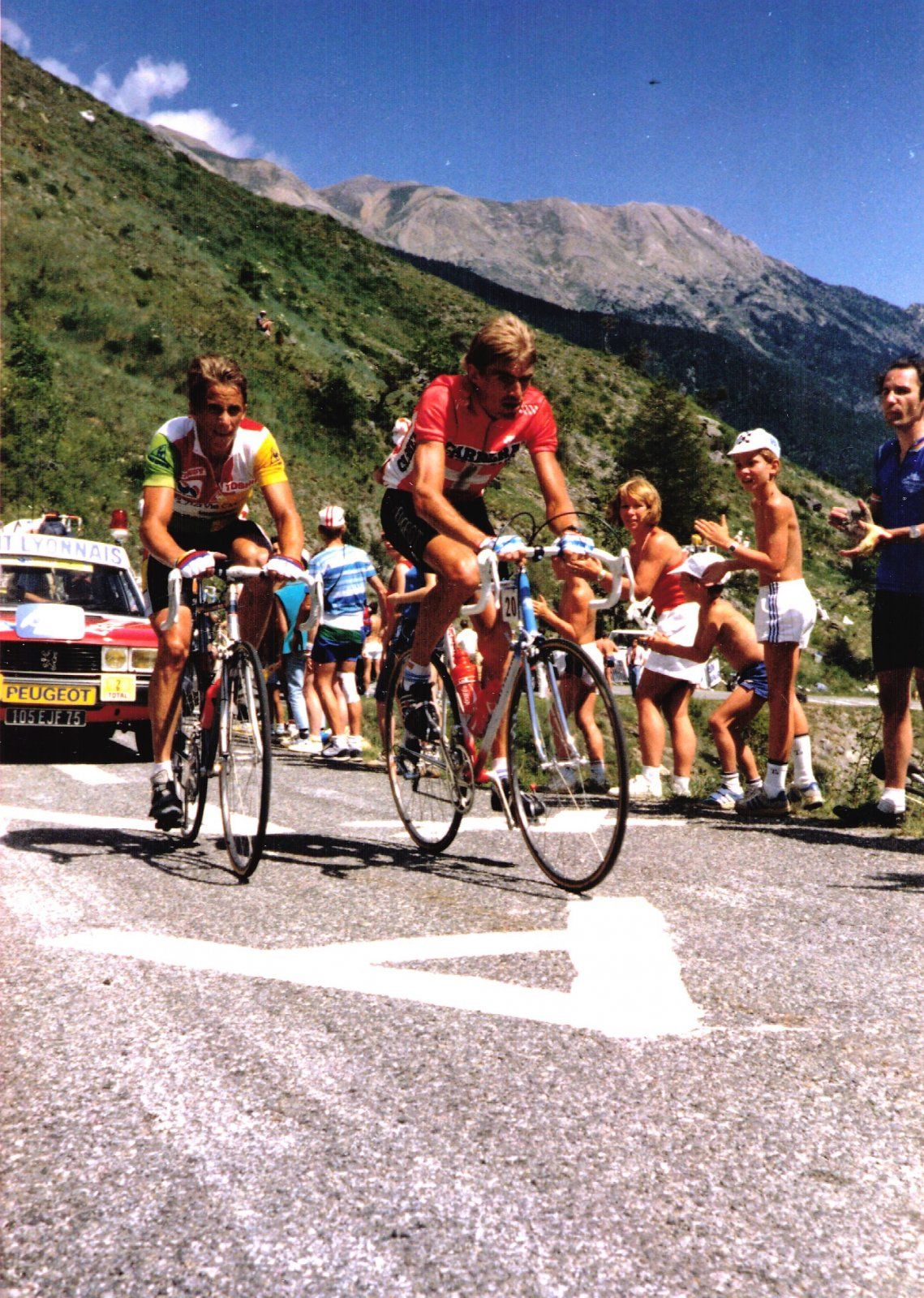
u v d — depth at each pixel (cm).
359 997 238
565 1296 130
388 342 14300
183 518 416
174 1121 176
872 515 517
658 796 612
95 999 235
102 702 802
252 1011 229
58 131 14812
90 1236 142
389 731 452
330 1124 175
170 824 420
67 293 8619
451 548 365
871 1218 150
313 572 822
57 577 872
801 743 569
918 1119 182
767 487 526
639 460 11838
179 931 293
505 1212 149
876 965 274
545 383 15412
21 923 299
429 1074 197
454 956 272
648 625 605
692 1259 139
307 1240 141
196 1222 146
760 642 538
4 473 5062
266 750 351
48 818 496
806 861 416
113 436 6347
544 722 368
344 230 18862
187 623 408
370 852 427
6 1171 159
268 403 8831
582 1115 181
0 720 791
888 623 498
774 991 249
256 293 12131
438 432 362
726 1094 190
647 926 305
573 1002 237
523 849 438
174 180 16175
